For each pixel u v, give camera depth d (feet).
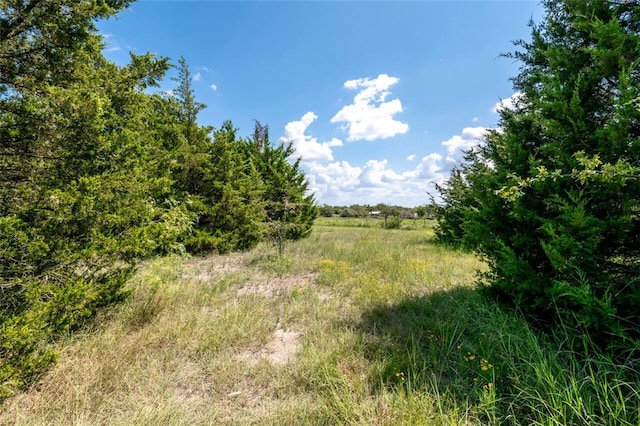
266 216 31.58
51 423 6.75
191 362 9.50
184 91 31.07
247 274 21.76
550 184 9.67
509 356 8.40
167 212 19.15
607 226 8.36
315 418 7.01
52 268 9.70
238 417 7.13
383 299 15.25
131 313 12.34
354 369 8.93
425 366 8.50
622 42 8.42
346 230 63.41
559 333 9.14
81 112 9.28
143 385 8.21
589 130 9.53
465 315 12.14
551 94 10.19
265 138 43.24
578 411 6.12
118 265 13.99
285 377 8.66
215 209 30.91
